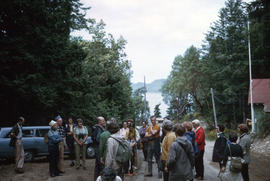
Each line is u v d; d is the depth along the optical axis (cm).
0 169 1029
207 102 5659
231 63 4462
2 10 1546
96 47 3319
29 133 1257
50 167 947
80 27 2241
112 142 570
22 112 1752
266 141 1847
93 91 2191
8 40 1525
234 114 4659
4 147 1176
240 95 4491
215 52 4988
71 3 2041
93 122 2189
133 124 1129
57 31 1808
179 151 553
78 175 980
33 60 1534
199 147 917
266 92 3192
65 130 1189
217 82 4881
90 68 2541
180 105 8406
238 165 603
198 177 927
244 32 1841
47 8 1734
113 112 3011
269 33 1595
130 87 4844
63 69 1777
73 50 1831
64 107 1908
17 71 1571
